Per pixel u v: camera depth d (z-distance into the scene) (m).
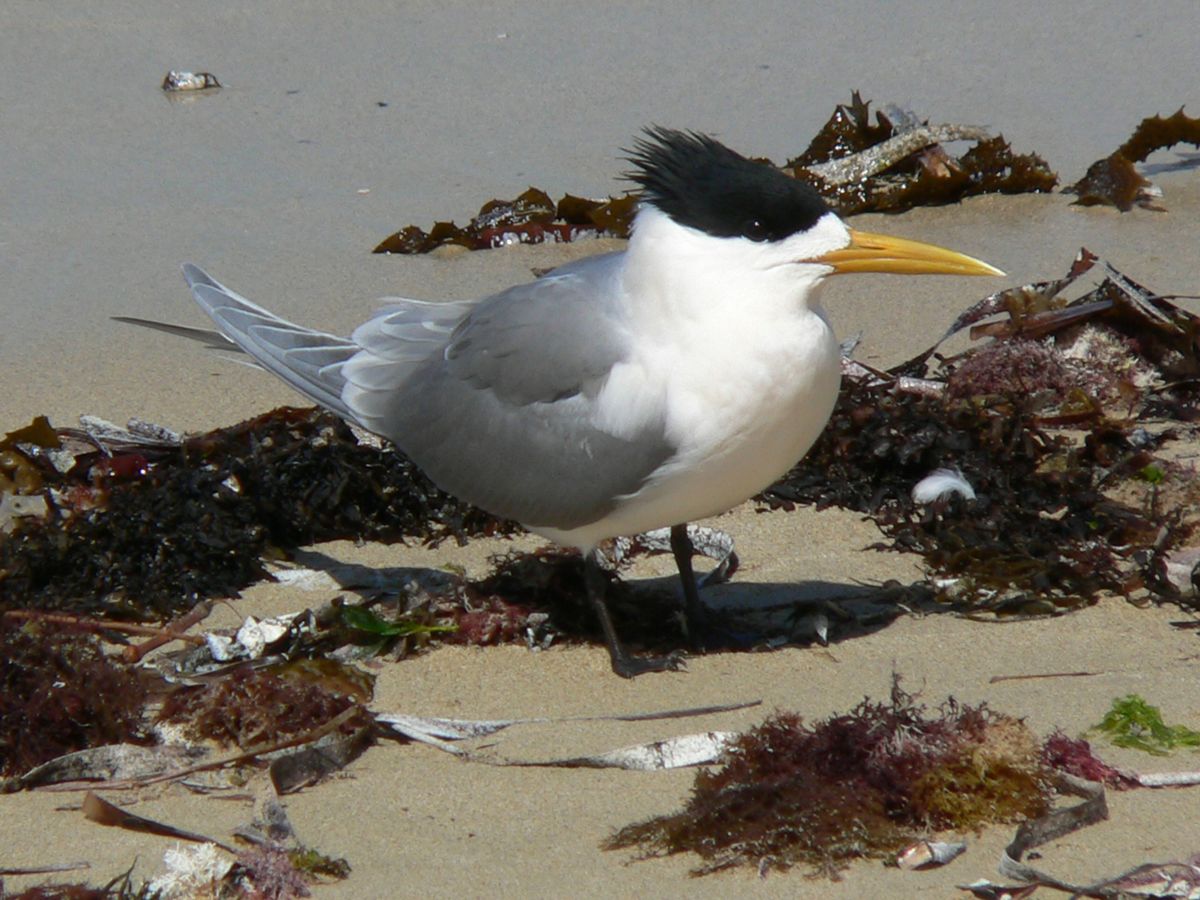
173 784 8.51
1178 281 14.97
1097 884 7.21
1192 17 21.67
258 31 22.12
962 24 21.81
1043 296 13.71
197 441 11.99
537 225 16.72
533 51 21.33
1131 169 16.95
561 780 8.45
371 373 10.73
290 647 10.01
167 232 16.83
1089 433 12.41
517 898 7.35
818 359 9.28
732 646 10.07
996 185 17.53
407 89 20.33
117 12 22.55
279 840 7.82
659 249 9.25
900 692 8.38
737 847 7.60
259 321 11.38
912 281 15.41
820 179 17.42
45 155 18.58
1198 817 7.81
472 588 10.39
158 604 10.63
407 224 17.00
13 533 10.91
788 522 11.69
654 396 9.27
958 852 7.55
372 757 8.77
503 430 9.79
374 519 11.82
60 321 14.90
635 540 11.35
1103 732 8.59
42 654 9.09
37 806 8.31
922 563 11.03
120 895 7.32
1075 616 10.16
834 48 21.16
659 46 21.44
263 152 18.75
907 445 11.71
